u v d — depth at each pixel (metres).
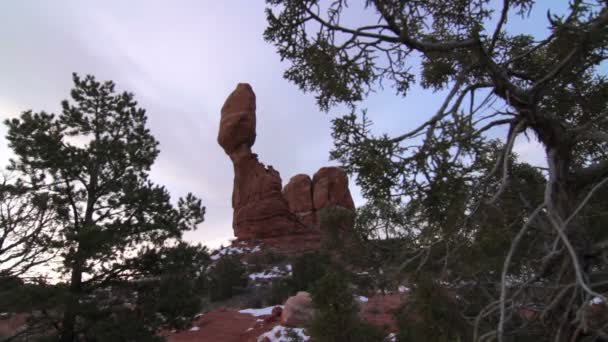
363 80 3.48
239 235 51.84
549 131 2.88
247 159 55.84
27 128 11.64
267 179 53.56
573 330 2.54
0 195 10.41
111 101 13.84
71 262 9.80
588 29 2.38
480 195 3.11
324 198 59.00
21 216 10.83
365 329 4.20
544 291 2.93
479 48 2.76
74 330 10.64
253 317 19.14
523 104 2.78
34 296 9.27
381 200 3.05
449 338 2.62
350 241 3.97
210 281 13.83
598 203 3.55
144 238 12.70
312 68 3.32
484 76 3.89
